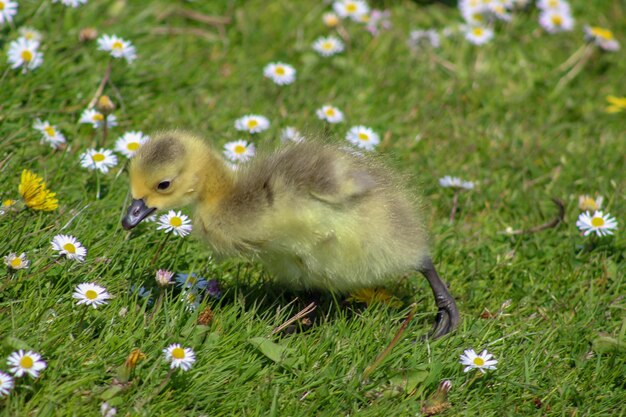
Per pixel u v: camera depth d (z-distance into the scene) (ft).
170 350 21.35
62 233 25.53
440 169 34.14
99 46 35.40
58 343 21.80
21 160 28.89
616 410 23.68
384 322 25.35
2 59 32.91
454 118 37.40
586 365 24.93
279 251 24.23
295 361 23.00
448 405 22.57
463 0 42.57
